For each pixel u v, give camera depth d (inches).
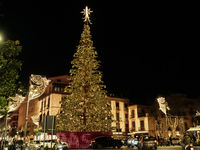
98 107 1080.8
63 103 1083.3
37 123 1590.8
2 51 528.4
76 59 1186.6
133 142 1243.2
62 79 2199.8
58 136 1090.7
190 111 2250.2
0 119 612.7
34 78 735.1
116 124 2370.8
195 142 1316.4
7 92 542.3
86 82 1165.7
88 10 1348.4
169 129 2114.9
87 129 1067.9
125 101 2556.6
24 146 797.2
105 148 1010.1
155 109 2116.1
